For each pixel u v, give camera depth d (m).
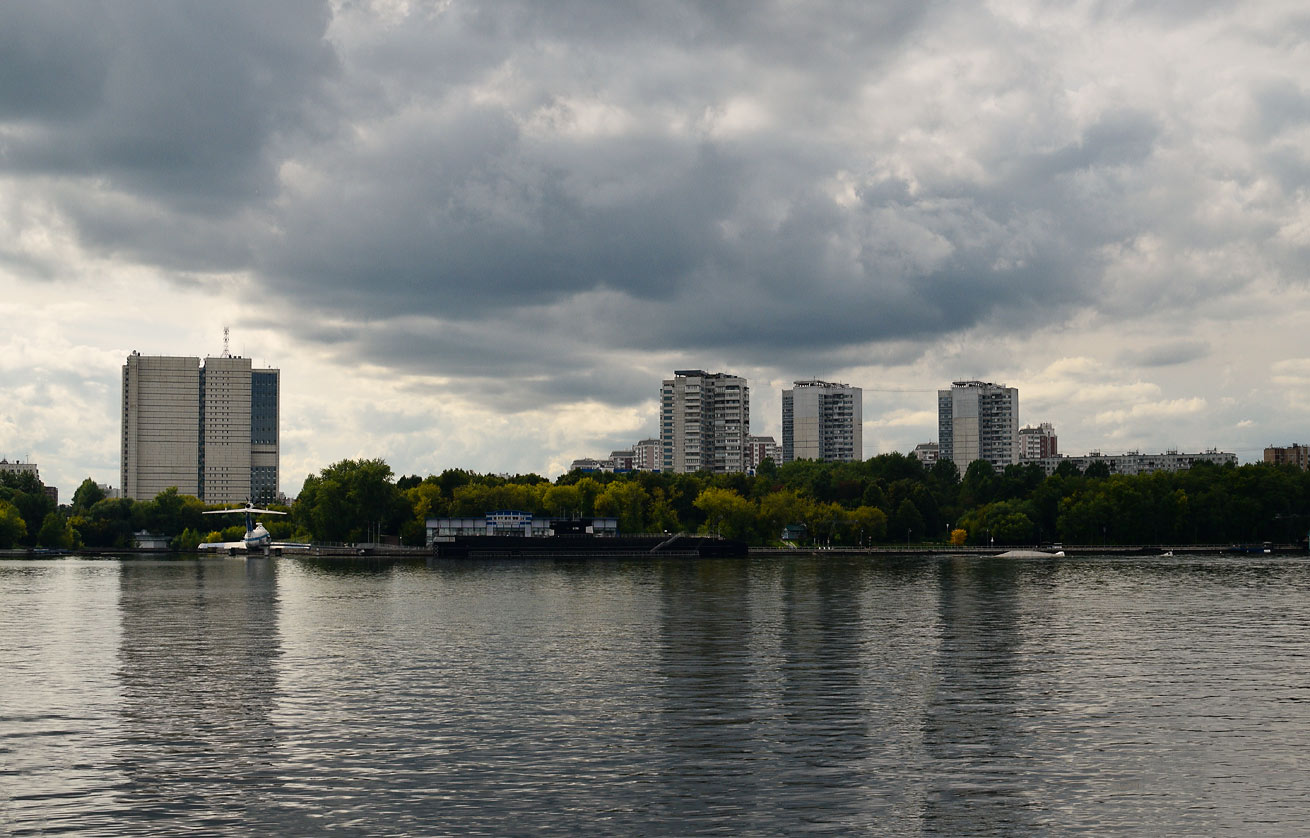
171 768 57.22
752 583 195.62
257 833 47.31
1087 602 150.00
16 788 53.84
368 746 61.47
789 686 79.00
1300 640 105.38
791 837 46.44
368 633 114.31
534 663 90.94
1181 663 89.94
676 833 46.88
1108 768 56.44
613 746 61.09
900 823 48.09
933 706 71.44
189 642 107.06
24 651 100.62
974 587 182.12
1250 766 56.84
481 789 53.19
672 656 94.56
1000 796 51.78
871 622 122.31
